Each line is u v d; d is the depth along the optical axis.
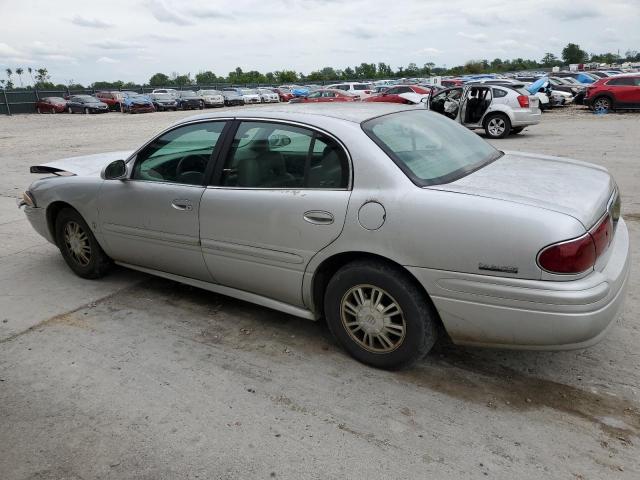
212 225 3.55
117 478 2.41
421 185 2.83
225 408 2.88
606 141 12.70
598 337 2.60
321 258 3.11
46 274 4.94
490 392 2.95
